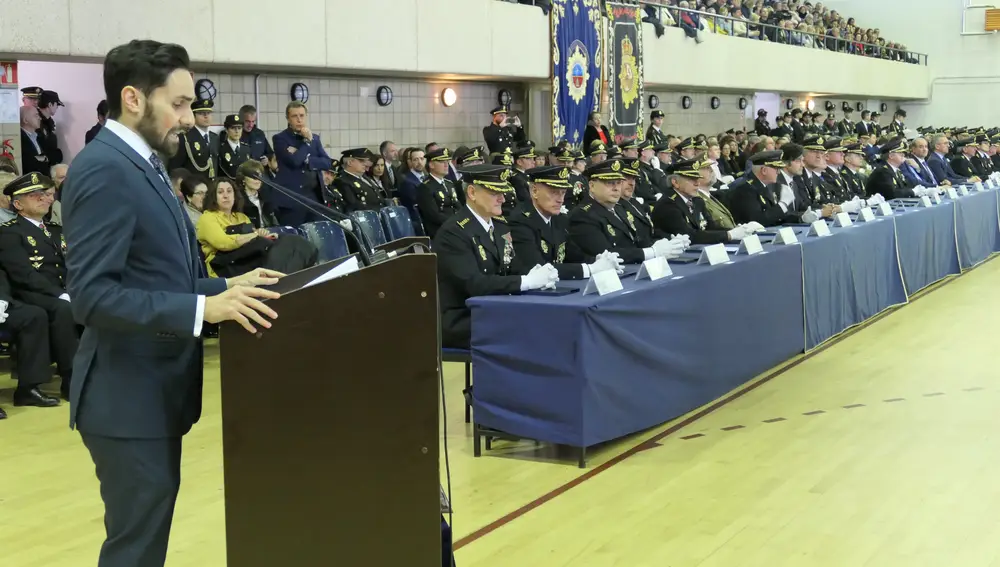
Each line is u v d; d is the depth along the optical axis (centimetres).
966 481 414
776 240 657
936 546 345
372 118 1147
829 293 708
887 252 829
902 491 402
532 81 1319
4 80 780
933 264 958
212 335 715
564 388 431
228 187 670
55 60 746
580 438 430
